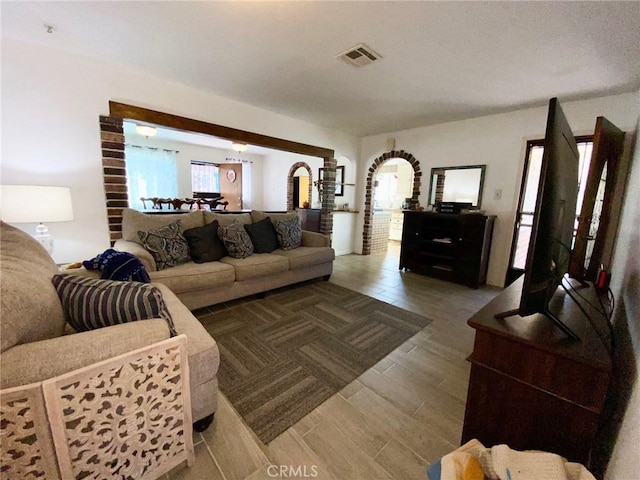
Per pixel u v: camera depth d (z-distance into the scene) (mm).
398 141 4605
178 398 1049
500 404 1043
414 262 4141
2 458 752
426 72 2398
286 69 2457
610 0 1441
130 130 5422
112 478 935
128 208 2580
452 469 868
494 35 1817
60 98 2316
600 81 2404
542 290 949
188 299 2371
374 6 1591
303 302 2906
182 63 2428
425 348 2107
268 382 1665
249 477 1106
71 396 811
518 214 3482
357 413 1453
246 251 2939
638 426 661
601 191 2326
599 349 886
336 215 5031
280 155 7531
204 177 7340
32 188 1874
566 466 812
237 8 1664
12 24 1904
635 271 1201
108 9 1719
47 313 954
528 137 3316
